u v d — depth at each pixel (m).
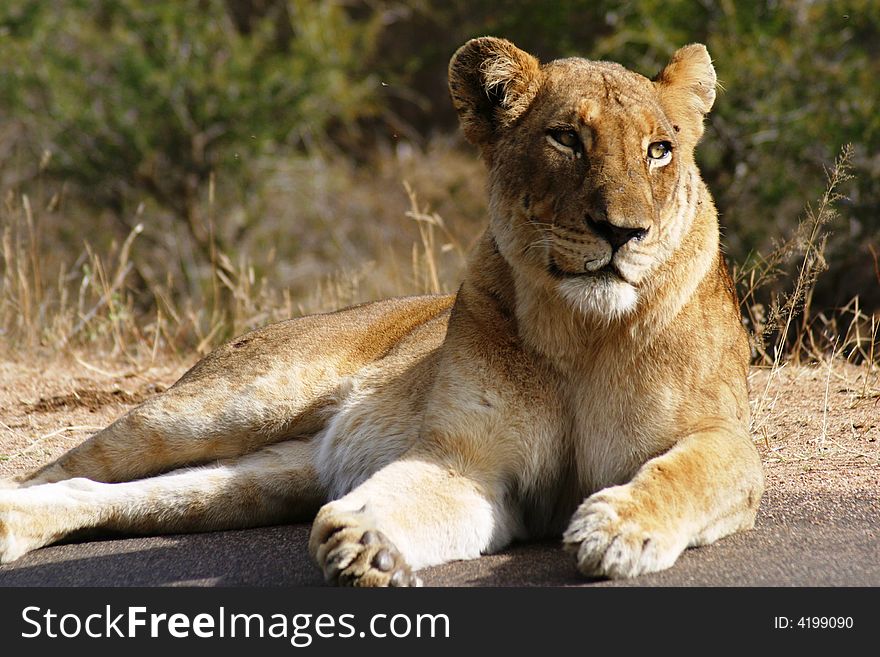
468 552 6.91
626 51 19.66
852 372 11.55
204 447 8.76
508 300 7.35
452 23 26.84
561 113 7.09
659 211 6.95
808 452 8.91
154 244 23.97
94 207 24.31
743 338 7.93
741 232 17.88
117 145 24.11
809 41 18.89
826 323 12.47
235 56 25.00
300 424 8.80
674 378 7.11
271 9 29.33
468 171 29.66
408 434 8.27
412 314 9.27
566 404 7.32
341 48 26.92
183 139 24.52
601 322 7.07
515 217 7.20
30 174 24.62
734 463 6.86
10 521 7.34
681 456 6.70
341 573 6.08
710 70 7.79
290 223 26.58
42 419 11.16
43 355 14.29
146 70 24.16
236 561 7.06
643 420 7.11
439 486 6.96
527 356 7.28
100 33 25.03
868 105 17.75
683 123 7.57
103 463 8.67
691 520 6.50
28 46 24.25
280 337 9.11
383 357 8.86
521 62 7.52
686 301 7.16
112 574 6.93
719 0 19.36
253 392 8.73
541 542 7.38
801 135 17.91
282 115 25.42
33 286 17.17
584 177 6.88
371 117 32.62
